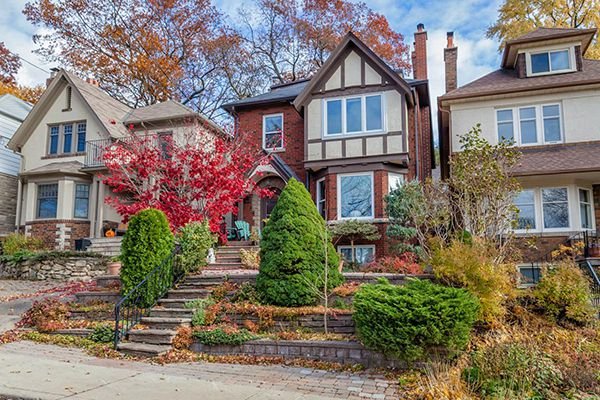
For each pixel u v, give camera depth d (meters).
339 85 16.02
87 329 8.52
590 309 7.45
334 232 13.96
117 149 13.94
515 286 8.31
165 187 13.44
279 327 7.94
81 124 21.12
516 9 22.81
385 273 9.91
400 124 15.15
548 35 15.27
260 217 17.25
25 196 20.70
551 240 13.60
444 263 7.73
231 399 5.15
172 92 27.95
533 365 5.75
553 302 7.62
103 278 11.10
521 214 14.02
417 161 16.23
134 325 8.27
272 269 8.60
